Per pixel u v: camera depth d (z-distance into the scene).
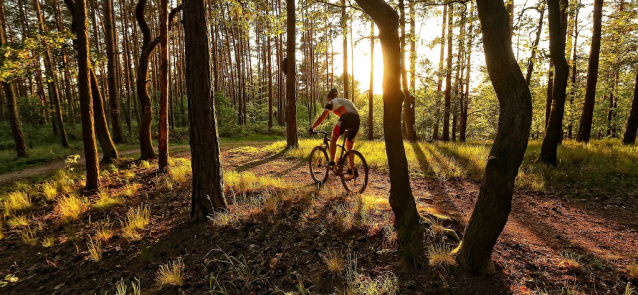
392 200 3.37
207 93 4.12
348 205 4.32
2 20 13.51
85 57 6.38
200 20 4.00
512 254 3.09
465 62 14.74
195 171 4.21
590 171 6.59
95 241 3.98
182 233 3.94
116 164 9.42
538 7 8.14
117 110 16.59
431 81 15.43
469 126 27.58
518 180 6.38
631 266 2.79
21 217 5.12
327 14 8.91
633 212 4.67
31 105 22.39
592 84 10.69
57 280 3.32
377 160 8.55
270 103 26.98
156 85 29.66
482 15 2.33
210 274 3.02
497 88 2.36
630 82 21.17
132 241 3.88
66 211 5.02
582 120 11.10
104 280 3.21
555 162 7.35
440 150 9.99
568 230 3.97
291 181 6.64
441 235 3.23
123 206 5.38
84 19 6.28
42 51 7.20
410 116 14.36
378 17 2.91
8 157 13.01
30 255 3.92
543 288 2.53
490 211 2.41
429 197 5.47
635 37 12.34
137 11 9.13
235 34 29.53
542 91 18.58
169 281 2.91
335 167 5.52
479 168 7.43
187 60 4.07
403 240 3.11
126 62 22.97
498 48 2.26
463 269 2.63
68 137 20.19
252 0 9.63
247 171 8.27
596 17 10.34
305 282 2.78
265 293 2.70
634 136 10.11
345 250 3.19
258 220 4.01
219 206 4.28
